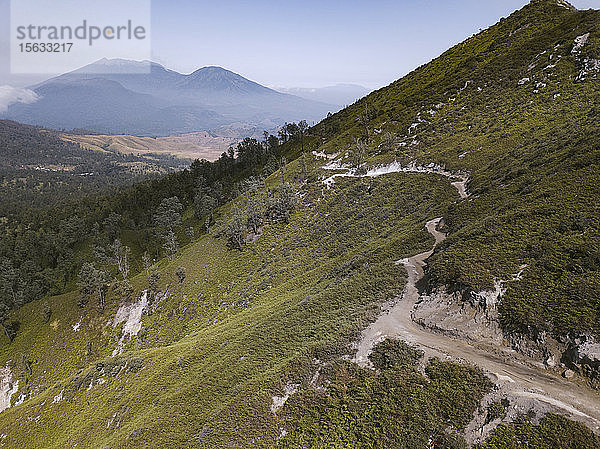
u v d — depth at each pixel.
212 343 55.59
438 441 21.23
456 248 37.12
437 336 29.58
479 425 21.38
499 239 35.06
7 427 62.66
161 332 92.25
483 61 135.75
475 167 76.38
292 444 24.88
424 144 105.38
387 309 35.50
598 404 20.31
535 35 129.88
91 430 52.38
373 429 23.16
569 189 38.34
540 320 24.75
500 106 101.75
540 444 18.86
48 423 60.44
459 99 122.19
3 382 99.56
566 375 22.42
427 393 24.00
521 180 50.12
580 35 103.69
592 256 27.20
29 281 138.62
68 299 114.38
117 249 144.00
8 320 109.06
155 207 198.38
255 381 33.22
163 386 51.03
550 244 30.56
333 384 27.86
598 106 70.31
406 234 55.97
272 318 47.69
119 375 62.31
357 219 85.19
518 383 22.75
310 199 111.06
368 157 120.19
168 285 105.62
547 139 66.06
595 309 23.47
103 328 103.75
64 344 103.44
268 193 134.12
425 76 165.12
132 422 45.75
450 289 32.34
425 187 80.44
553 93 91.50
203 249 118.62
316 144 178.75
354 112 186.00
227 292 89.88
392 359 27.78
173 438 35.00
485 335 27.41
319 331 36.47
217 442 28.33
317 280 61.62
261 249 99.69
